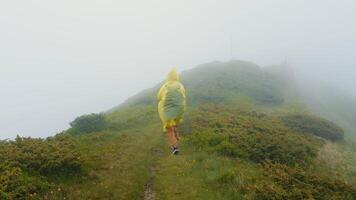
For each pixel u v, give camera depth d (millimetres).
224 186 13633
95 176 13633
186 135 21703
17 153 14023
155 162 16438
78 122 23672
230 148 18812
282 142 21547
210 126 23766
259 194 13086
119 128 24562
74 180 13148
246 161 18156
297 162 19938
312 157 22156
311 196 14203
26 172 12758
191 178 14234
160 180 14117
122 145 18453
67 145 16281
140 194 12633
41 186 11820
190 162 16234
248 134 22094
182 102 15945
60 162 13586
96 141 19281
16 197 10984
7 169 12562
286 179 15578
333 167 22219
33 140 16406
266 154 19469
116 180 13242
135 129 24344
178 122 16219
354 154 27469
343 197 15031
